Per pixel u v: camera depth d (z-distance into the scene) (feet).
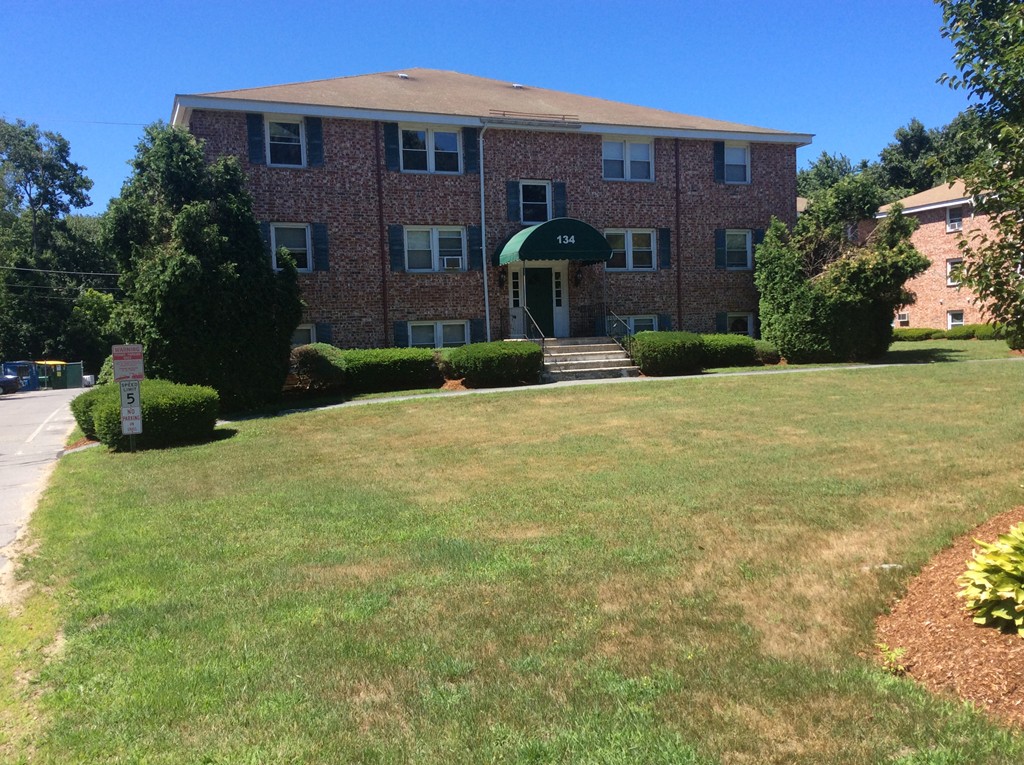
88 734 10.79
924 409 38.88
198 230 50.60
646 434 34.81
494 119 68.03
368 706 11.28
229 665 12.77
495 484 26.16
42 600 16.89
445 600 15.35
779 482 24.17
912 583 14.93
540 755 9.84
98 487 29.91
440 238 68.33
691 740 10.03
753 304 78.74
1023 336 14.37
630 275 74.33
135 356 38.34
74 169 175.94
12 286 163.22
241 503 25.05
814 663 12.07
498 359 56.13
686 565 16.80
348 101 66.23
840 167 160.04
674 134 74.54
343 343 64.85
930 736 9.92
